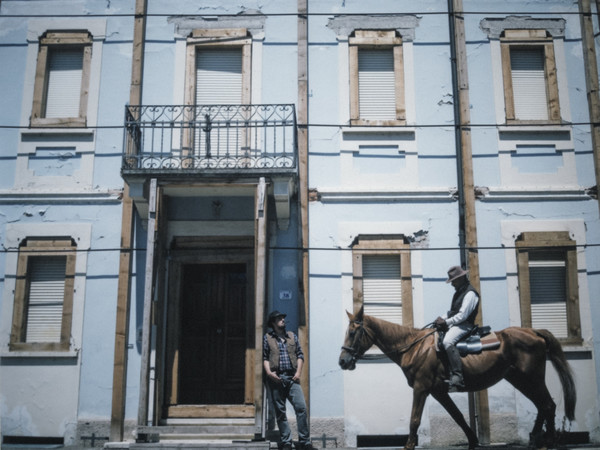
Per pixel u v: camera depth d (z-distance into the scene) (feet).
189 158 30.68
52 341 31.42
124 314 30.71
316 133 32.99
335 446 29.68
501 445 28.91
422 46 34.09
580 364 30.58
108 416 30.01
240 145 33.24
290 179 29.58
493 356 24.72
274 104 31.94
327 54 33.96
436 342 25.03
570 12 34.22
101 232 32.09
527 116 33.63
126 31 34.17
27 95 33.58
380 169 32.71
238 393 31.55
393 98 33.86
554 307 31.65
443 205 32.24
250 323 31.58
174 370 31.09
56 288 32.09
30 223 32.19
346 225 31.99
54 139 33.17
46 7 34.58
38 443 30.14
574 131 32.96
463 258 31.55
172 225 32.27
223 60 34.35
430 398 30.30
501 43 34.04
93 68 33.76
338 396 30.25
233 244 32.35
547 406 24.68
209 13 34.45
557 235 31.81
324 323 30.96
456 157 32.73
